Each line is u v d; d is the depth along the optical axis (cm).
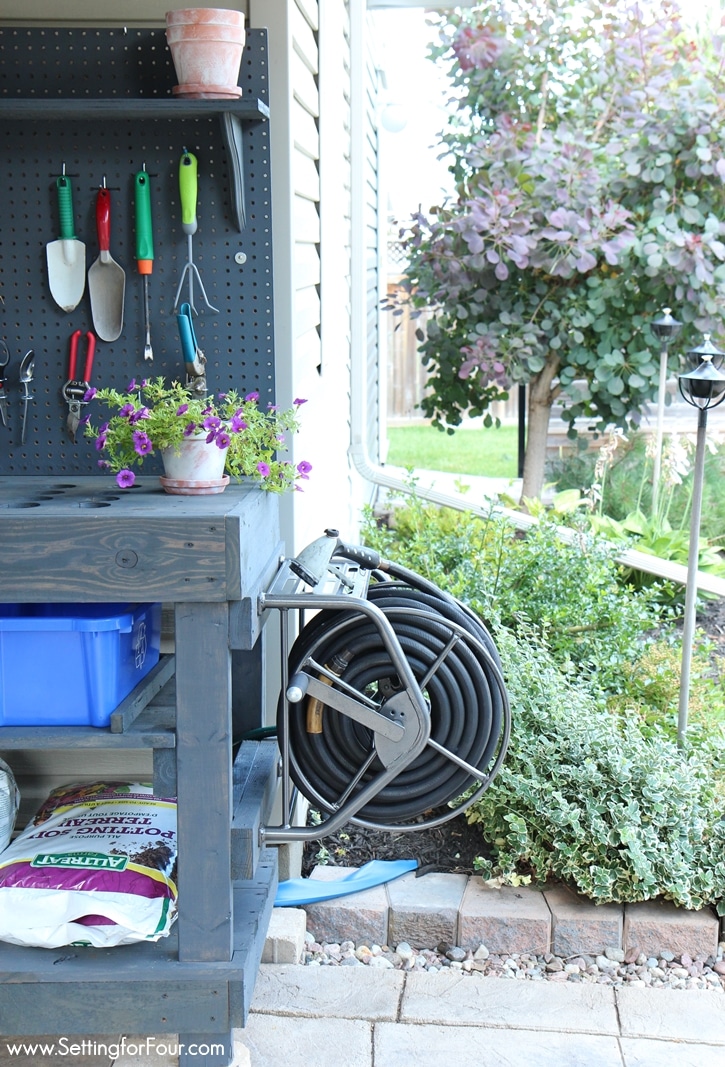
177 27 189
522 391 608
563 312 505
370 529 411
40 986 178
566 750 252
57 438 222
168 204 214
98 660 177
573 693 272
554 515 415
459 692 194
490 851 251
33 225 215
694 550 265
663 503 534
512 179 495
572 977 224
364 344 466
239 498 185
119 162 213
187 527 165
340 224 391
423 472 699
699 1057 197
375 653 195
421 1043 201
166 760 175
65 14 211
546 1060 196
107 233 212
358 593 196
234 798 191
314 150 280
